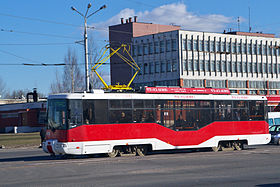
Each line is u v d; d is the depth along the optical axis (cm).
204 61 7406
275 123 4741
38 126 6353
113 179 1356
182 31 7212
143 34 8344
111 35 8556
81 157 2214
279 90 8350
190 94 2411
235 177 1389
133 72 7900
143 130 2219
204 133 2428
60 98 2048
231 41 7744
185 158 2039
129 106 2191
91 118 2069
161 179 1346
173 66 7275
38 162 1928
